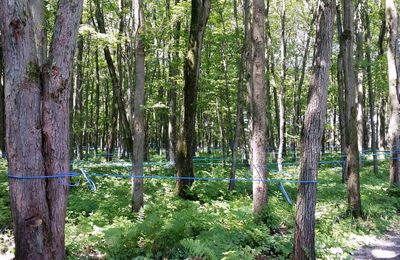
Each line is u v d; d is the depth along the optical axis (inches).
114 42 439.5
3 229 302.2
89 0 596.1
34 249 187.5
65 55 194.2
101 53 971.9
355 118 380.8
